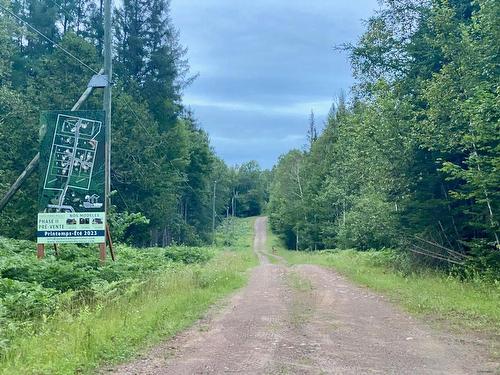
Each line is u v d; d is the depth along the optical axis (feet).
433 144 62.80
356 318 37.96
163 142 154.10
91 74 131.75
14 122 108.27
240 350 27.14
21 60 153.07
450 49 61.93
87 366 22.88
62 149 52.75
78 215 52.26
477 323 34.37
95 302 38.52
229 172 467.93
